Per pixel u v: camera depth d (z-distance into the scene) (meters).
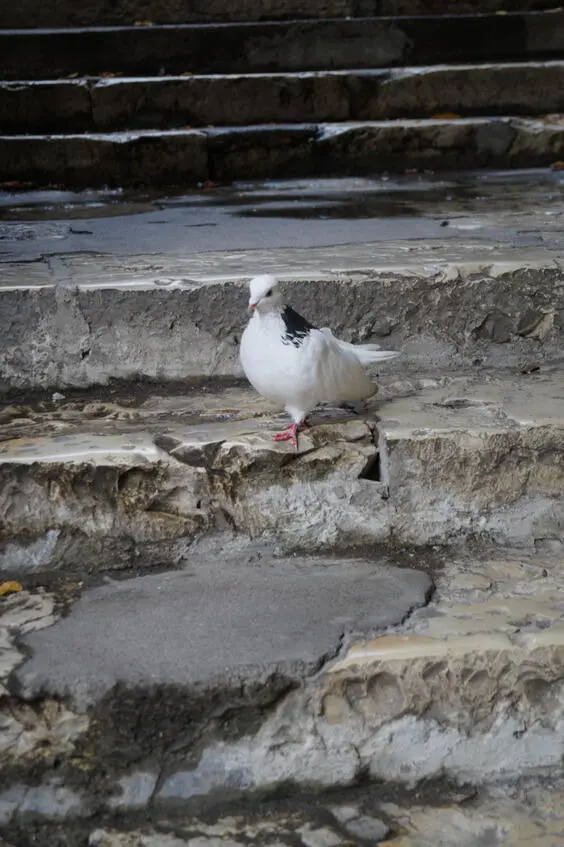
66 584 2.80
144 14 7.05
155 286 3.51
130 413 3.27
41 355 3.53
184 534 2.91
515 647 2.42
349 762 2.40
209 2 7.08
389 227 4.59
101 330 3.53
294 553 2.95
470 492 2.98
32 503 2.85
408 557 2.92
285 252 4.04
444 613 2.59
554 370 3.58
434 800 2.38
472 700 2.42
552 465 2.98
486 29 7.07
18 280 3.58
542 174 6.30
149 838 2.26
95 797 2.33
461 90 6.79
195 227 4.76
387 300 3.63
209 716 2.34
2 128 6.51
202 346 3.58
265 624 2.54
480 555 2.93
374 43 7.02
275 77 6.61
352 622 2.54
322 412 3.15
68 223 4.97
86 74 6.84
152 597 2.70
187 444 2.89
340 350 2.88
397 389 3.38
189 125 6.65
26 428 3.14
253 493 2.92
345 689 2.39
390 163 6.54
